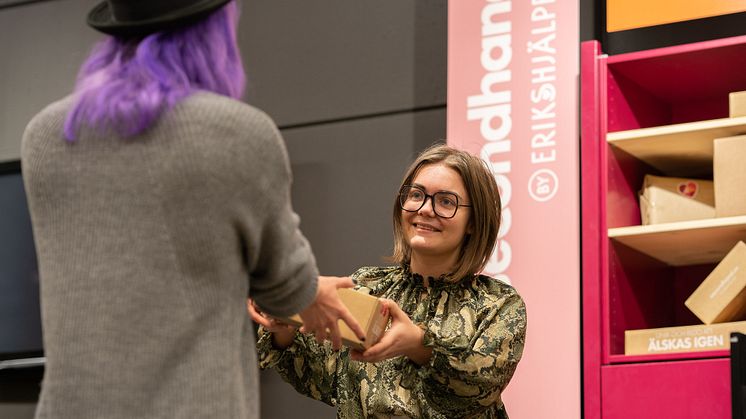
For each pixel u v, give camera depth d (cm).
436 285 241
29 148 148
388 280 249
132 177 142
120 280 139
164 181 141
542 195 312
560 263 305
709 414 267
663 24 322
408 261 248
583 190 298
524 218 313
